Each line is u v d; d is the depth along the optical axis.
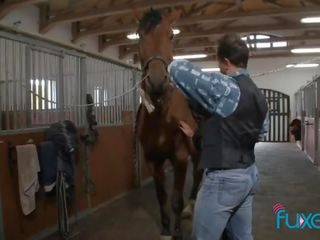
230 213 1.36
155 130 2.20
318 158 6.43
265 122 1.49
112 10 6.81
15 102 2.59
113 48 10.98
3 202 2.37
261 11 7.57
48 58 2.97
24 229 2.55
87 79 3.60
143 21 2.16
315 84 6.96
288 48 11.62
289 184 4.82
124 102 4.38
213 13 8.66
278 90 13.05
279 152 8.98
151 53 2.06
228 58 1.39
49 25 7.35
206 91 1.27
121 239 2.71
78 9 7.33
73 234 2.80
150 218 3.23
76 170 3.21
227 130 1.30
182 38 10.43
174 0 6.41
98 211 3.46
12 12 6.54
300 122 10.17
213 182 1.32
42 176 2.64
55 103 2.85
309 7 7.28
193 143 2.23
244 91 1.31
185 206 3.12
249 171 1.34
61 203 2.70
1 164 2.37
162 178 2.43
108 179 3.83
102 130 3.72
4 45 2.78
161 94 2.01
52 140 2.71
